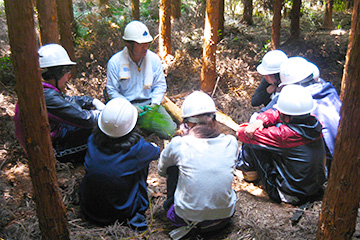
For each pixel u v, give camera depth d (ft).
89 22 21.45
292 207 10.38
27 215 9.74
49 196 7.09
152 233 9.27
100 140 9.09
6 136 13.17
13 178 11.34
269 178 10.69
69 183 11.12
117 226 9.16
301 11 29.43
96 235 8.93
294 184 10.19
